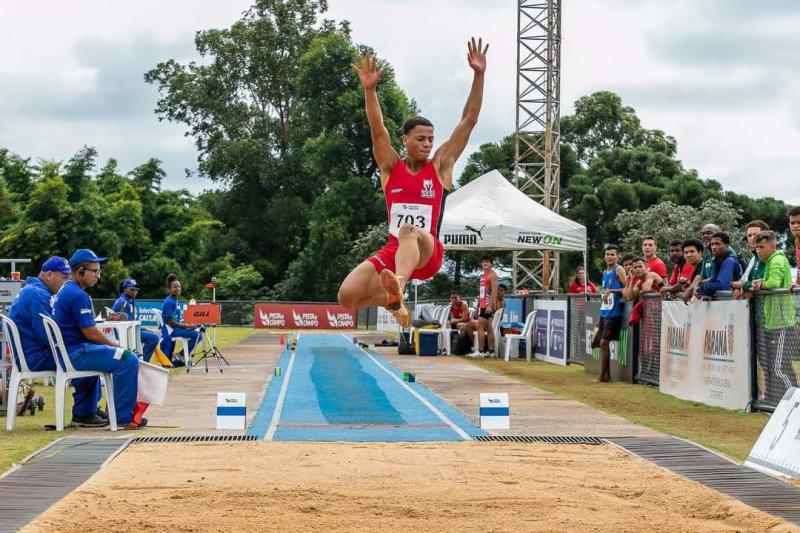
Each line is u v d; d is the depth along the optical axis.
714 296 11.62
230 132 59.72
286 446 8.10
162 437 8.66
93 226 45.50
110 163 52.66
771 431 7.43
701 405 11.66
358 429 9.32
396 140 51.62
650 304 14.14
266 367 17.98
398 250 5.84
